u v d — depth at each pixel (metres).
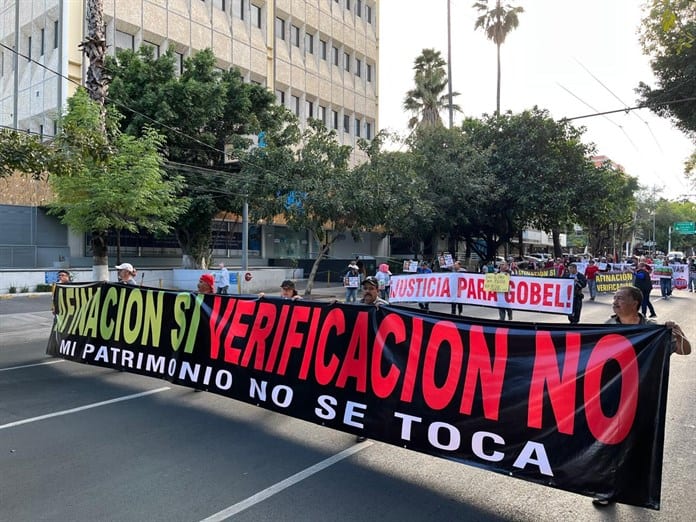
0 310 15.95
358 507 3.72
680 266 27.31
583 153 30.73
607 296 22.62
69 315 8.30
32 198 23.59
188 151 21.30
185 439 5.08
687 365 8.57
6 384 7.25
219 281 20.31
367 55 42.34
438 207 29.44
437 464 4.58
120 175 13.09
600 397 3.54
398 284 15.95
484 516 3.62
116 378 7.61
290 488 4.02
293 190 18.19
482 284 14.34
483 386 4.01
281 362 5.44
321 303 5.20
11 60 27.92
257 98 23.50
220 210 23.59
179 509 3.65
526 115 30.94
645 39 15.40
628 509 3.74
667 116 19.45
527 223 35.53
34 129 25.83
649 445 3.34
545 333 3.82
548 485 3.64
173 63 21.11
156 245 27.83
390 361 4.56
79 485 4.02
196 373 6.31
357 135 41.66
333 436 5.25
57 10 24.23
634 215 62.66
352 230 20.03
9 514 3.56
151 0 26.05
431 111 38.38
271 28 33.41
